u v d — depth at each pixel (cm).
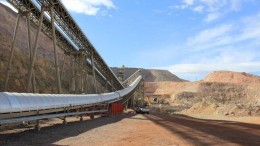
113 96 8056
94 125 3538
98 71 9669
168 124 4094
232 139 2408
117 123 4119
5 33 8288
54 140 2066
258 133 3025
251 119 6312
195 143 2103
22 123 2823
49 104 2898
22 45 8762
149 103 18238
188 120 5472
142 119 5362
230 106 9050
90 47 6938
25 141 1914
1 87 5588
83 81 7475
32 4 4341
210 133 2862
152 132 2866
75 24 5272
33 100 2597
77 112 3894
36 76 7431
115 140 2197
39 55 8938
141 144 1995
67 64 11038
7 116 2183
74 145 1889
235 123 4806
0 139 1909
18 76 6431
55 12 4634
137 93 17712
